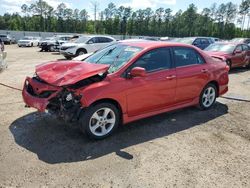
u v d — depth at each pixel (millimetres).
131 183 3354
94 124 4418
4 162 3705
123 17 82125
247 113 6203
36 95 4598
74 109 4203
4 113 5578
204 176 3564
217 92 6438
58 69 4719
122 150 4180
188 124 5379
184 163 3867
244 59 13422
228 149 4363
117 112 4609
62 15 92750
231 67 12891
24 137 4484
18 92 7348
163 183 3379
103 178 3430
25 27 89625
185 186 3334
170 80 5184
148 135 4773
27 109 5852
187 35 92688
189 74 5555
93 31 89062
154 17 92625
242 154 4219
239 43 13508
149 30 92125
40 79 4641
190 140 4641
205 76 5938
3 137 4461
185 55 5648
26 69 12070
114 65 4805
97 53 5676
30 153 3975
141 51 4910
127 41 5781
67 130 4805
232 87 9141
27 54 21938
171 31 93188
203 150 4289
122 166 3721
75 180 3365
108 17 90062
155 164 3809
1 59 11008
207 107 6297
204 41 18875
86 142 4387
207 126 5316
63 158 3871
